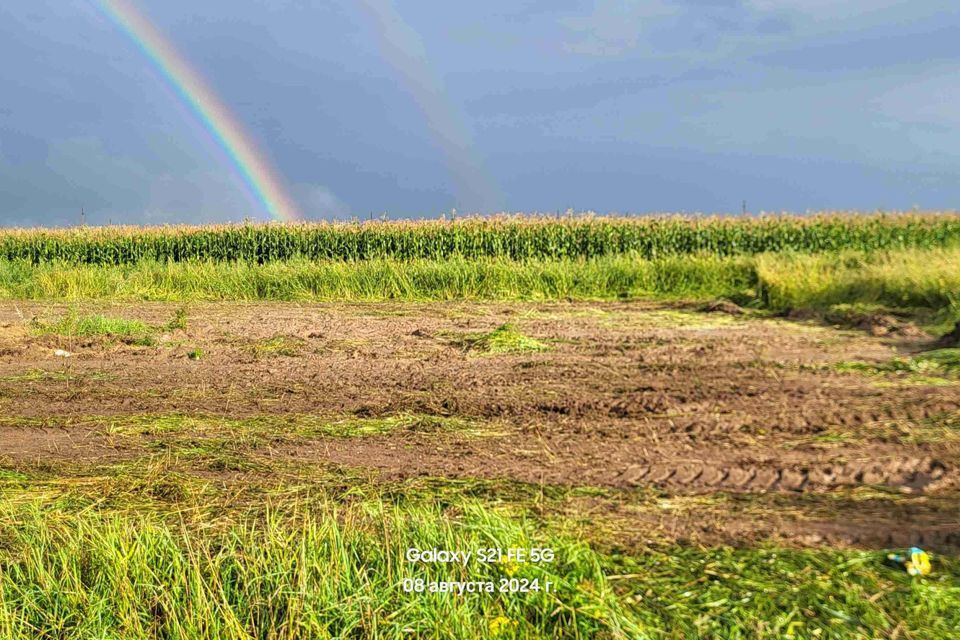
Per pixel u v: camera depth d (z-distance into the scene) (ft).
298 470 17.21
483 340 31.86
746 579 11.60
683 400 22.21
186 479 16.81
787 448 18.04
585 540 13.00
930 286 40.32
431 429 20.02
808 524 13.76
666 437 18.98
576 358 29.01
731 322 38.42
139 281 59.16
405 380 25.52
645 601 11.10
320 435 19.76
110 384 25.80
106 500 15.70
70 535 13.24
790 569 11.89
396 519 13.14
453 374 26.35
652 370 26.50
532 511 14.44
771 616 10.65
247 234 74.08
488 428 20.06
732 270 53.36
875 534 13.28
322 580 11.37
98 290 58.08
